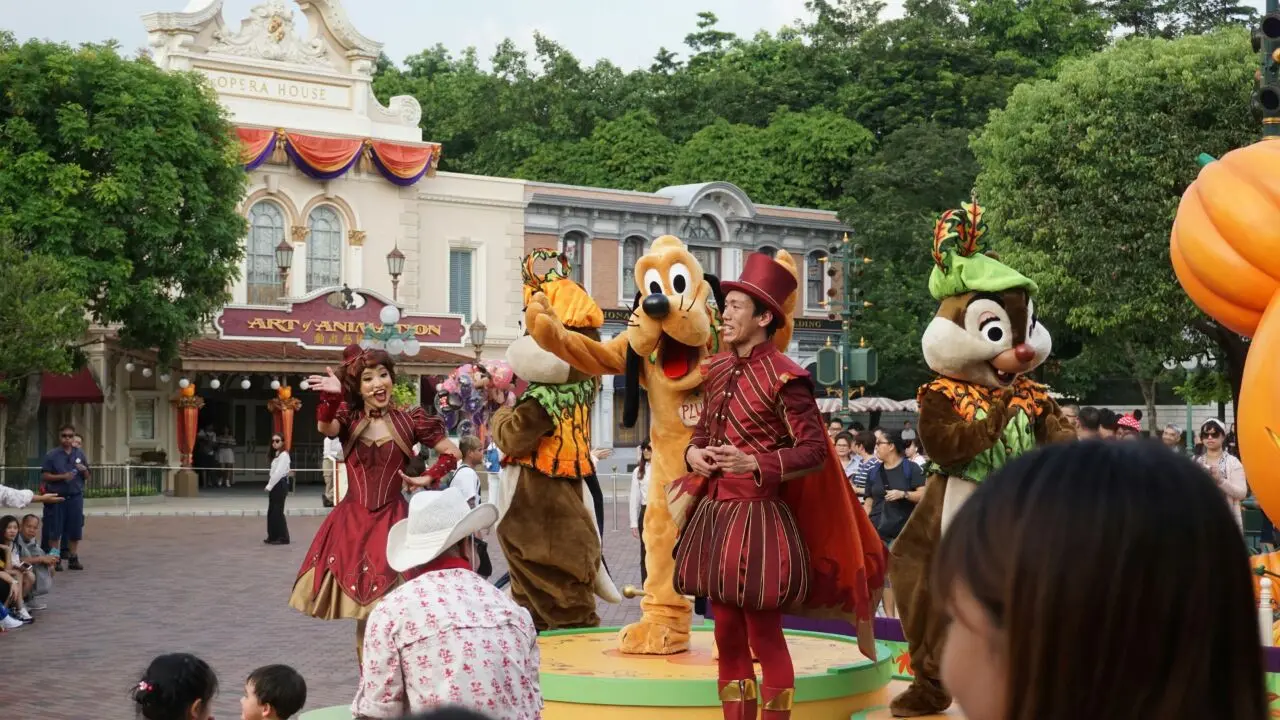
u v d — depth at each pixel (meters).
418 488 9.19
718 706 7.72
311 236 39.69
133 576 19.97
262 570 20.73
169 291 33.91
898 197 45.72
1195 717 1.76
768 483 6.84
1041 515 1.80
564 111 57.38
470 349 40.72
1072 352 13.60
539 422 10.27
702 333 8.56
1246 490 12.87
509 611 5.43
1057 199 32.88
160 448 37.44
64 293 28.20
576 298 10.28
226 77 38.16
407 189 40.94
